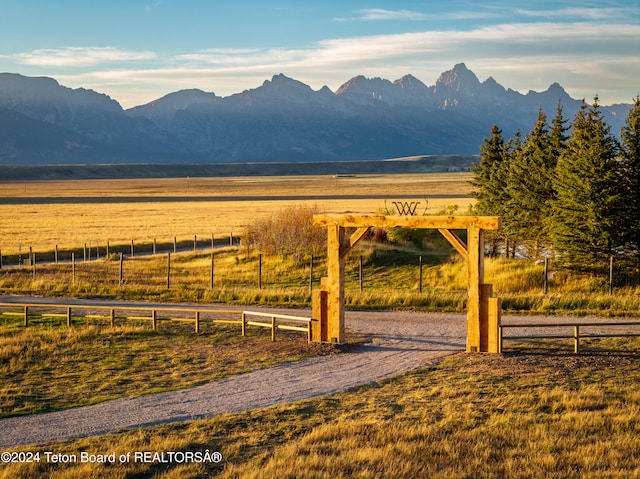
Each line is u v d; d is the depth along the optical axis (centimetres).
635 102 4188
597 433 1603
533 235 5038
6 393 2009
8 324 3169
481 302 2438
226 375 2209
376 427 1644
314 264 5059
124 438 1603
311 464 1412
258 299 3809
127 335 2864
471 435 1583
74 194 18212
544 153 4938
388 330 2905
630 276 4044
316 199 14675
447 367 2236
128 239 7375
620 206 4097
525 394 1881
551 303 3322
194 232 8088
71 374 2242
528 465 1424
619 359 2281
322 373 2209
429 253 4978
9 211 11656
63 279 4750
